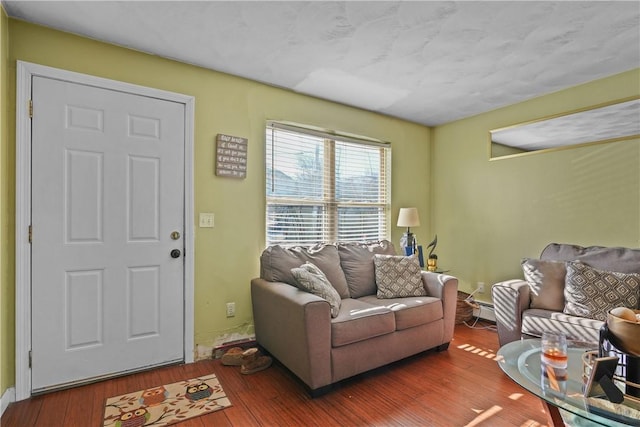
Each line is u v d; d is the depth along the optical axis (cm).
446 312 271
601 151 273
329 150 339
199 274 256
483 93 308
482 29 205
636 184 256
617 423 116
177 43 224
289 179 311
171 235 244
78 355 212
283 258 265
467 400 199
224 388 212
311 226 327
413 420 179
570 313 226
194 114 255
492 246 352
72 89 211
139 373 231
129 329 228
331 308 216
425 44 223
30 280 198
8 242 192
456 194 389
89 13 191
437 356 263
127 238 228
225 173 267
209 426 174
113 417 179
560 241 298
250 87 282
